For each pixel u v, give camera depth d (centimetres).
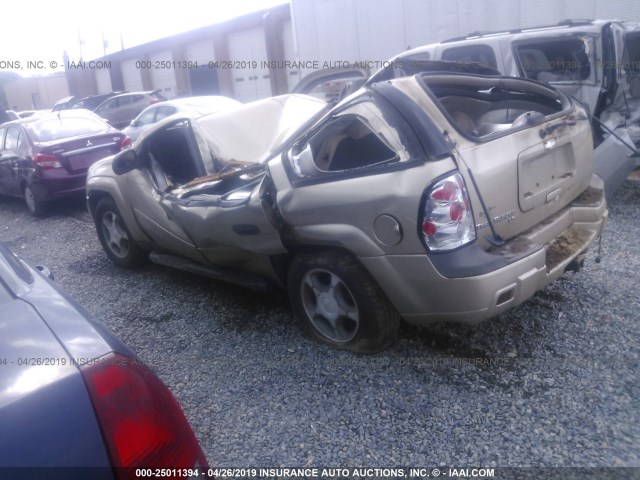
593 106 634
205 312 438
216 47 1998
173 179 491
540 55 672
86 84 2911
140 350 388
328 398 310
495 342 348
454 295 287
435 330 366
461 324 369
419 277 294
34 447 146
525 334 355
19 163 888
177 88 2236
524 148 318
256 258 382
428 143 286
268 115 504
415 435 275
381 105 306
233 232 378
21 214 945
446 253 284
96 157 869
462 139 299
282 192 339
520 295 295
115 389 165
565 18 801
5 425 145
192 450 182
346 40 1039
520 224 322
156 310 453
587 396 290
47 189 842
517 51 680
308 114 503
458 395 301
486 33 742
